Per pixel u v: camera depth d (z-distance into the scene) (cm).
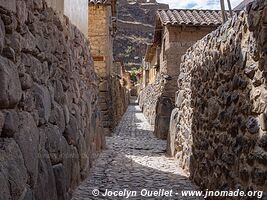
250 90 377
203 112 614
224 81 486
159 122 1412
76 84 648
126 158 920
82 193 568
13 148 293
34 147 345
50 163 407
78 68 694
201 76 644
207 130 577
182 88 866
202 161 603
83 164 657
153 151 1059
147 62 2681
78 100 659
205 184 571
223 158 473
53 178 412
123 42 6450
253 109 367
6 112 293
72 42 639
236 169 414
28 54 366
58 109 477
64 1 592
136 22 7038
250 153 369
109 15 1541
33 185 335
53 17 489
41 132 385
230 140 446
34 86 380
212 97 554
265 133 335
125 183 651
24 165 313
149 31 6881
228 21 478
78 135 615
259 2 356
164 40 1423
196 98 681
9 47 310
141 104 3303
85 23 857
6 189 265
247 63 387
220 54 509
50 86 451
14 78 310
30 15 376
